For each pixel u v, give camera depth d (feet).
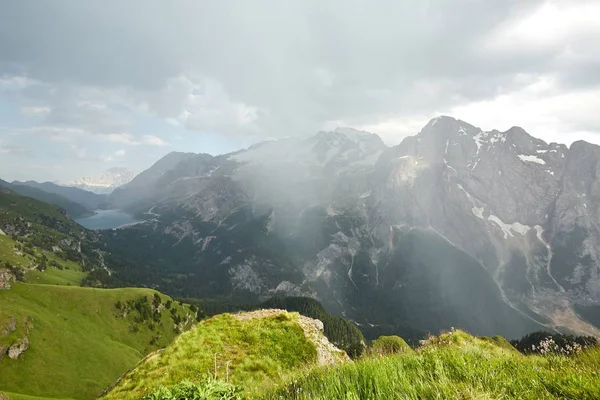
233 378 69.05
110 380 513.04
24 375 453.99
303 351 81.66
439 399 20.51
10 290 611.88
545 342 31.42
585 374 21.71
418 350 37.60
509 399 19.84
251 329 88.38
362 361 32.94
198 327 89.92
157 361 77.51
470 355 29.35
